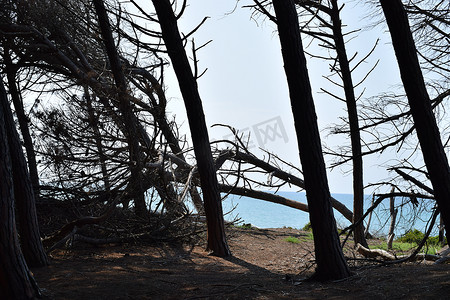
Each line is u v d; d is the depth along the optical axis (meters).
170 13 10.34
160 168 12.12
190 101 10.82
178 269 8.75
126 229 11.29
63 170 12.59
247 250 12.39
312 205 7.17
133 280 6.89
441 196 6.00
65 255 9.20
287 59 7.23
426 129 6.05
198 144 11.04
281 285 6.79
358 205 13.52
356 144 13.03
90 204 12.05
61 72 13.84
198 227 13.09
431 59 9.11
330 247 7.07
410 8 9.24
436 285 5.57
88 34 13.02
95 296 5.75
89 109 11.67
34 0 12.73
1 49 13.80
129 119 11.66
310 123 7.17
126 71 13.34
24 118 12.56
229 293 6.16
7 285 4.86
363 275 6.99
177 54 10.52
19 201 7.79
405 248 14.19
